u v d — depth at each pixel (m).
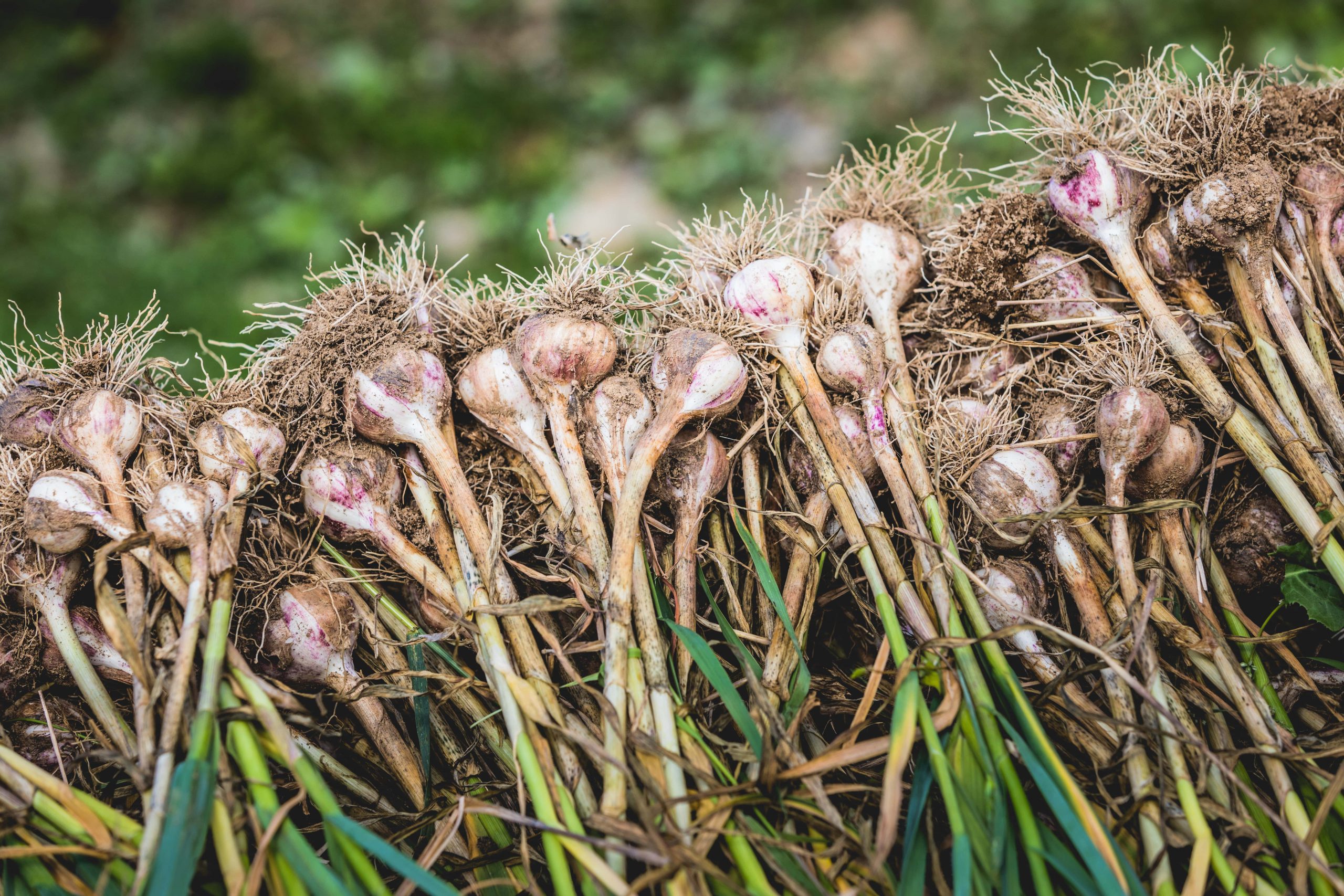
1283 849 0.79
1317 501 0.84
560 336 0.86
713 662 0.82
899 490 0.86
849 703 0.85
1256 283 0.87
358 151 2.47
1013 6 2.52
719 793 0.78
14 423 0.87
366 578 0.87
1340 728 0.82
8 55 2.86
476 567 0.85
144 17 2.97
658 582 0.87
